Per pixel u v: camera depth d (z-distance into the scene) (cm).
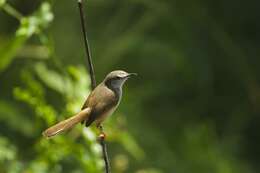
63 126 759
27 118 1309
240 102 1538
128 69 1489
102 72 1461
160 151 1358
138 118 1388
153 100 1479
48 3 927
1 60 962
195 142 1388
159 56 1496
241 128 1500
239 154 1434
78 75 958
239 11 1593
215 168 1355
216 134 1476
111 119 1035
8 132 1299
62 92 999
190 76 1515
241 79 1548
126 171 1307
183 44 1521
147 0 1523
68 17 1523
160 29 1527
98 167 909
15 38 937
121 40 1487
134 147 1116
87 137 910
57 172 965
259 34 1594
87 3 1548
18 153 1109
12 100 1374
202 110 1510
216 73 1548
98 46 1498
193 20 1541
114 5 1563
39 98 954
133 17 1555
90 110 783
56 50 1464
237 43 1568
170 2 1534
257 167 1426
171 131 1437
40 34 931
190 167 1354
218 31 1542
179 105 1498
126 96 1414
